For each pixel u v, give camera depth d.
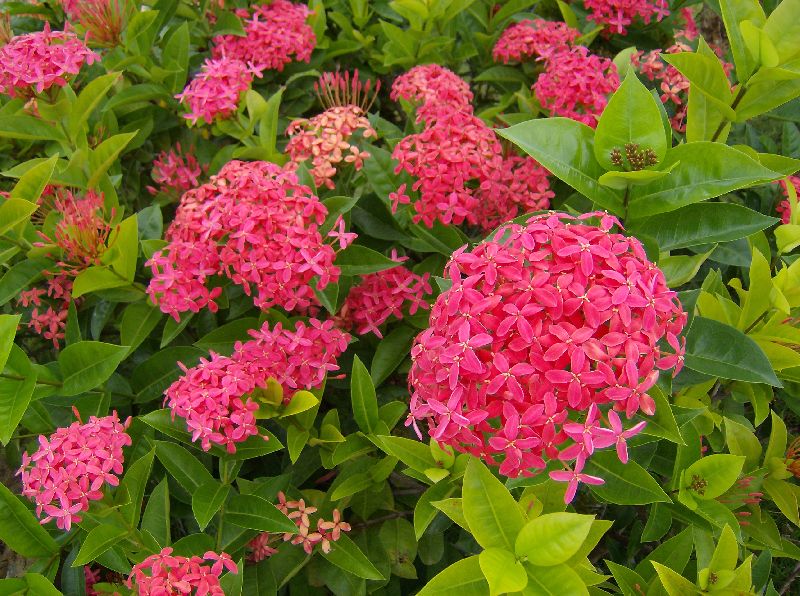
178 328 0.52
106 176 0.59
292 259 0.47
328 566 0.52
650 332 0.35
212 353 0.48
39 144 0.69
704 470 0.43
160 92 0.66
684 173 0.40
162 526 0.46
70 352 0.49
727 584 0.39
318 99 0.76
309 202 0.49
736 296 0.62
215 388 0.45
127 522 0.45
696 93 0.46
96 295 0.58
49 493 0.42
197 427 0.44
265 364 0.48
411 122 0.62
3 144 0.67
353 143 0.62
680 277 0.46
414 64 0.73
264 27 0.68
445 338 0.36
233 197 0.49
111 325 0.65
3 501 0.45
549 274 0.35
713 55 0.43
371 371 0.55
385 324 0.58
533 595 0.33
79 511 0.43
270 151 0.61
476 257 0.37
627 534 0.60
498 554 0.33
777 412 0.67
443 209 0.51
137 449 0.54
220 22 0.70
